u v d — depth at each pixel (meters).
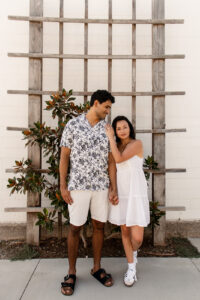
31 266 2.84
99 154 2.34
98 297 2.31
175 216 3.63
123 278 2.60
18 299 2.28
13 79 3.53
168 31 3.56
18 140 3.54
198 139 3.60
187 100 3.59
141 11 3.54
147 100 3.59
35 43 3.20
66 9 3.51
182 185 3.61
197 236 3.61
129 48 3.56
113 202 2.48
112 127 2.57
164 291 2.40
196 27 3.56
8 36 3.51
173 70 3.59
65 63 3.55
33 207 3.25
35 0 3.20
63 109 3.06
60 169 2.40
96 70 3.58
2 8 3.49
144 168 3.45
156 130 3.23
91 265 2.84
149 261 2.96
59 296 2.32
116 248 3.26
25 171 3.14
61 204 2.97
